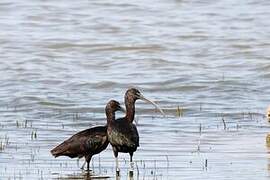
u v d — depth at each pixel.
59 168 14.82
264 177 13.88
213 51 30.64
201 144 16.84
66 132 18.47
